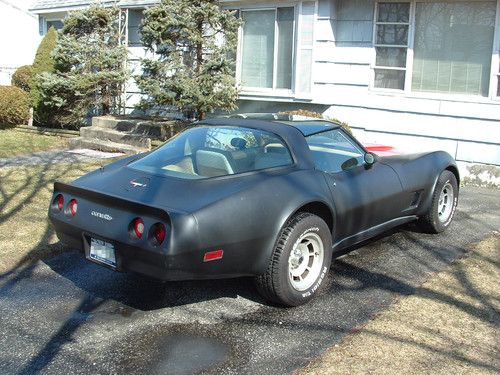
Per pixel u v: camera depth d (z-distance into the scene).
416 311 4.07
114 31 13.10
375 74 10.24
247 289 4.55
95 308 4.20
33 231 5.81
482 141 9.31
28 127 13.81
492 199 7.95
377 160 5.21
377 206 4.98
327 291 4.48
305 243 4.23
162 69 10.55
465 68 9.46
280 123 4.77
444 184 5.90
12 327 3.88
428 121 9.77
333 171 4.68
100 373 3.30
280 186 4.10
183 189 3.94
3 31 17.09
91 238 4.03
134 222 3.72
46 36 14.13
